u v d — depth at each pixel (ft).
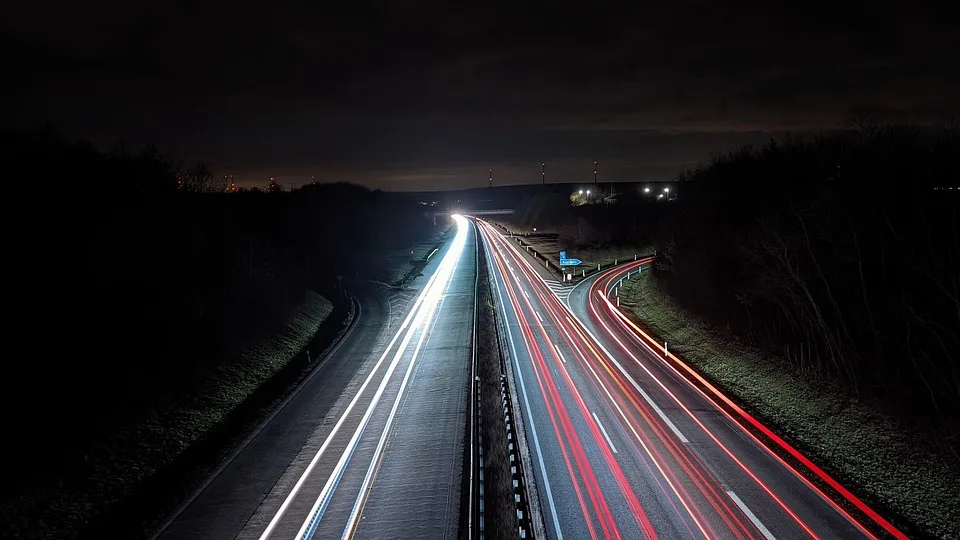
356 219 360.28
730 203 165.99
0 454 69.05
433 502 70.33
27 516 63.57
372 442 87.15
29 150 121.90
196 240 141.28
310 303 175.32
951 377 82.23
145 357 99.60
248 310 139.13
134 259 116.37
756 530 61.16
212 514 68.54
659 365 122.11
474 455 80.89
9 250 93.97
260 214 252.01
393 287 221.66
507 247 364.38
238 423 94.43
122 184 137.59
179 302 120.57
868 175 104.94
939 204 94.79
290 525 66.44
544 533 61.36
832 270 104.17
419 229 435.94
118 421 83.82
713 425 89.20
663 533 61.05
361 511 68.95
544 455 79.71
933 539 59.41
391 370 121.49
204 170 184.55
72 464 72.90
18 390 78.13
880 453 76.54
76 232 107.76
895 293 95.86
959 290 82.58
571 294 206.90
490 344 138.82
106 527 65.57
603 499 67.97
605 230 340.80
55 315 92.43
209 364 109.09
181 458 81.97
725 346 130.00
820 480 71.61
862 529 61.05
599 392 104.94
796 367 108.37
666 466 75.82
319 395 107.34
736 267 145.69
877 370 91.04
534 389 106.93
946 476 69.46
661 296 188.34
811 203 107.96
